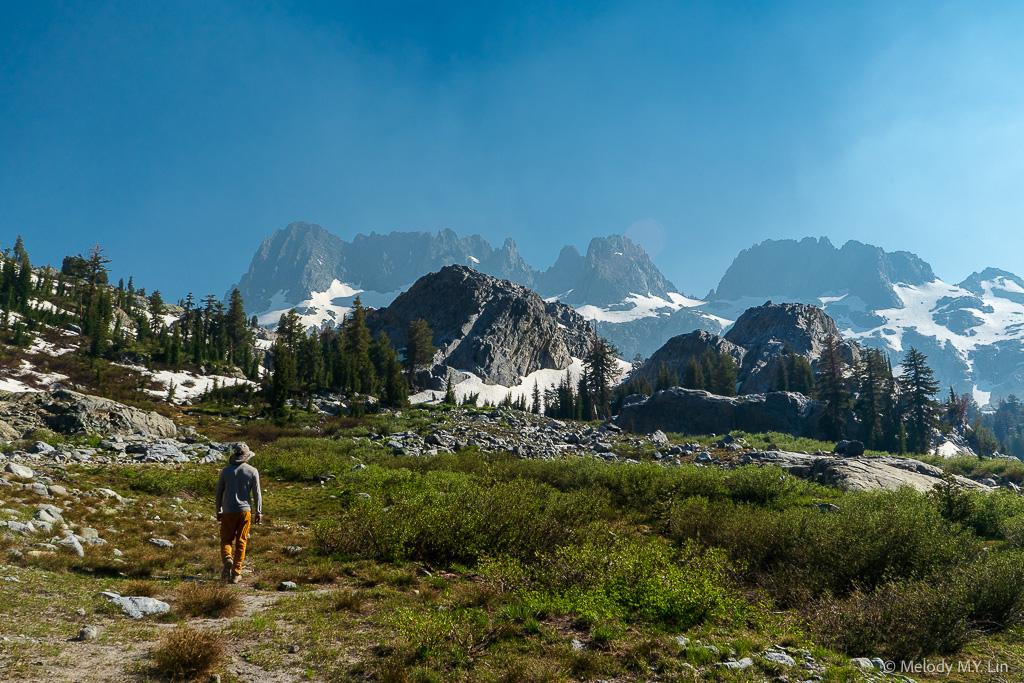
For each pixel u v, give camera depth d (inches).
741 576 352.5
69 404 1214.9
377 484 784.3
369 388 3971.5
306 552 403.2
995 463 1193.4
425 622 215.6
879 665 227.0
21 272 4640.8
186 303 5664.4
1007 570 283.3
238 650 205.3
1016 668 223.3
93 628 199.0
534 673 189.6
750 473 705.6
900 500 530.9
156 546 380.8
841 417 2967.5
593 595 277.3
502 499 425.1
